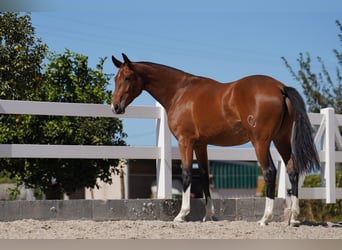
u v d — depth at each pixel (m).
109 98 12.15
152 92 9.38
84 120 11.80
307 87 18.97
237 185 33.66
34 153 9.09
